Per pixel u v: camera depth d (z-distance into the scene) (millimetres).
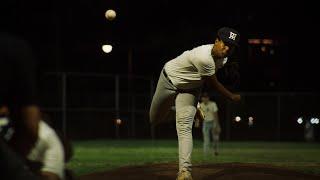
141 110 32719
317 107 32625
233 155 19625
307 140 32531
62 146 4699
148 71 46281
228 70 9195
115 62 45750
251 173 10070
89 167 13414
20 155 4445
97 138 32625
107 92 33219
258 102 32875
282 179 9523
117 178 9562
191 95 9047
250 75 44438
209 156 18797
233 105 32781
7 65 4137
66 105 30844
